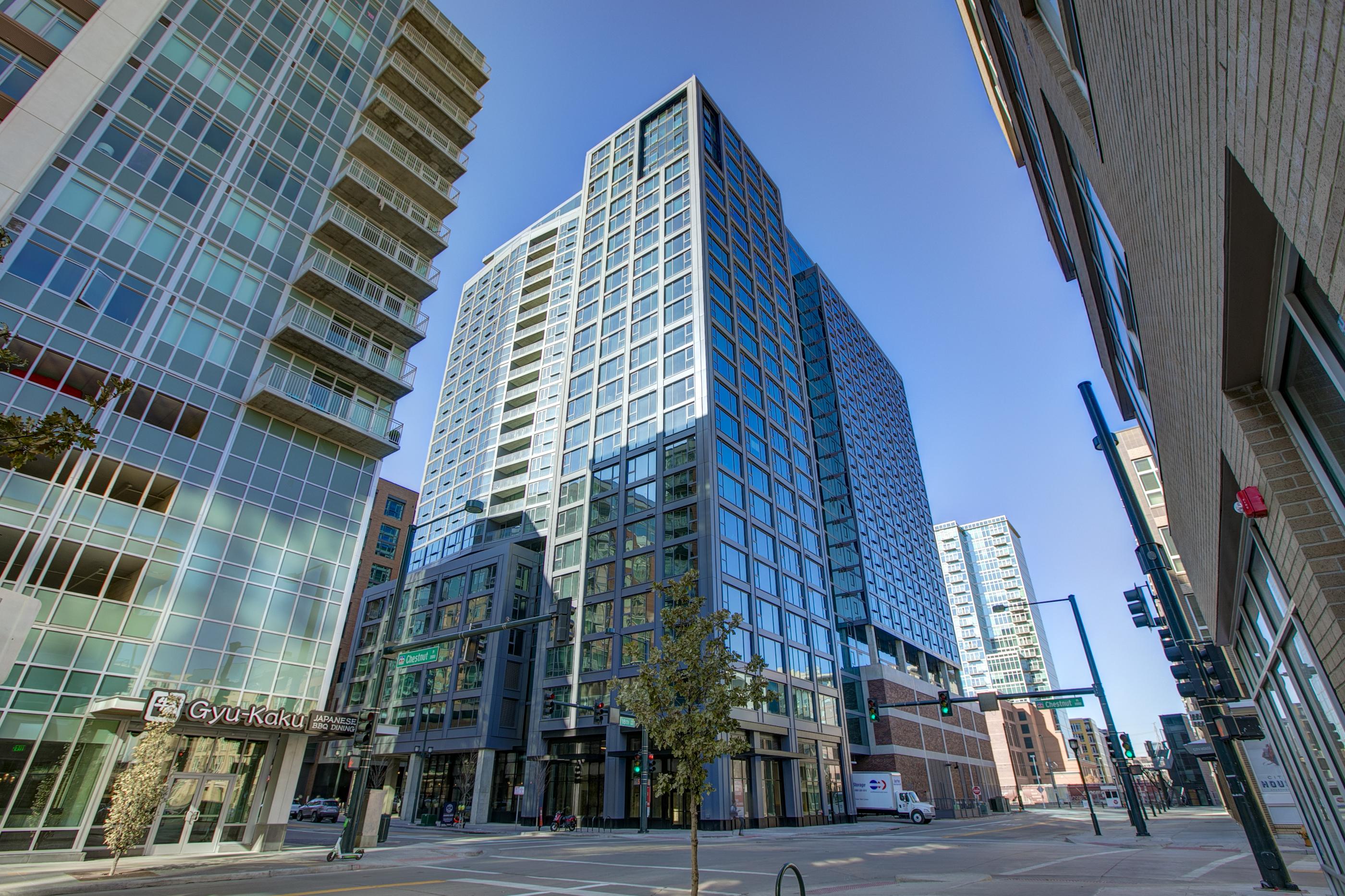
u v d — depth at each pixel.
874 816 53.34
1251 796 11.13
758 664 11.18
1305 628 6.08
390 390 29.80
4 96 20.92
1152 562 12.99
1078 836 29.89
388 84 34.94
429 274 33.44
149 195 23.80
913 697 67.50
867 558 71.31
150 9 25.44
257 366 25.42
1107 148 6.00
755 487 52.84
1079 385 15.37
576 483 55.66
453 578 62.78
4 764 17.11
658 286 59.28
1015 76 11.95
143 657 20.16
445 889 13.29
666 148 67.69
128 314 22.14
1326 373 3.85
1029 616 146.38
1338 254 2.37
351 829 18.88
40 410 19.47
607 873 16.31
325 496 26.39
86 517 19.86
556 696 46.12
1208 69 2.95
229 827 21.02
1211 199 3.58
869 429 89.31
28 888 12.31
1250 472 5.33
